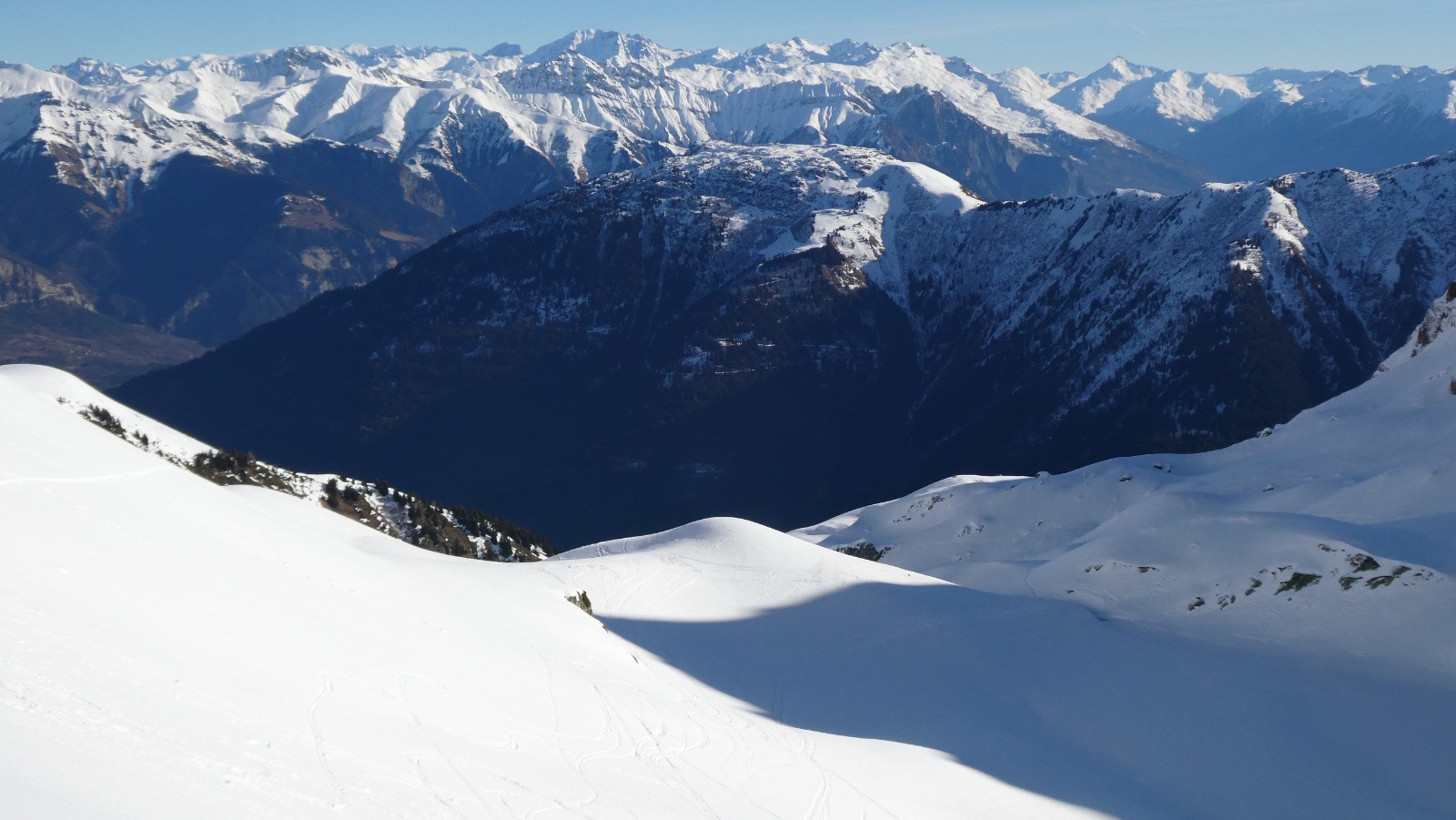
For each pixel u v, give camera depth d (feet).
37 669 49.93
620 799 65.31
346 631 78.59
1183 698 124.26
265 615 73.10
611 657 113.29
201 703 55.06
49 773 41.24
